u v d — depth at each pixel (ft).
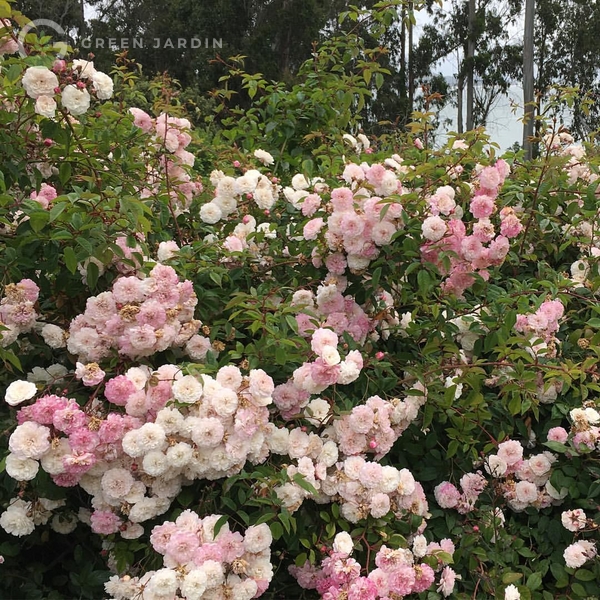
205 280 8.13
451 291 8.18
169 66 71.05
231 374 6.43
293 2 62.03
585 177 11.48
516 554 7.74
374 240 7.47
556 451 8.21
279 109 13.39
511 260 9.84
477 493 7.85
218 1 65.92
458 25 79.87
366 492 6.84
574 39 78.59
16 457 5.88
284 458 6.99
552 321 8.11
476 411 7.74
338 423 7.07
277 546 7.25
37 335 7.47
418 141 11.66
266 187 9.74
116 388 6.28
